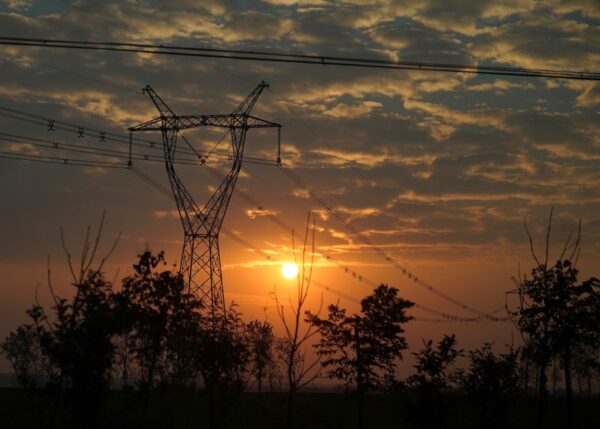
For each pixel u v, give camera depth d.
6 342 92.88
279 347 100.00
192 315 33.16
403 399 42.25
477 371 40.09
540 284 35.75
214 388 39.78
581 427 74.94
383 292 54.53
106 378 26.38
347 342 53.75
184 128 76.75
